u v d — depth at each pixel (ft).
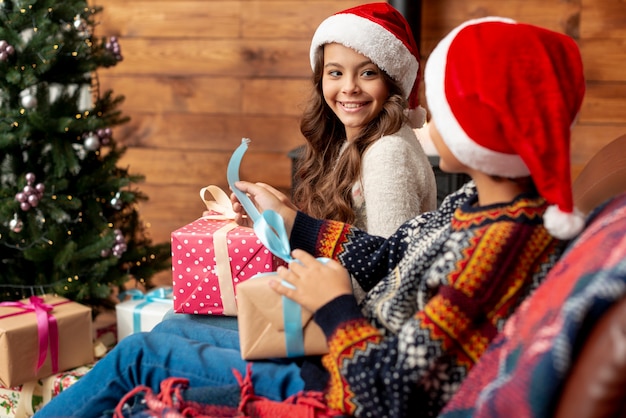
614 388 2.35
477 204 3.74
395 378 3.37
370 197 5.05
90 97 10.67
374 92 5.27
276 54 10.38
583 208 4.38
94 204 7.65
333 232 4.57
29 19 7.23
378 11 5.33
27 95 7.25
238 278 4.82
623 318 2.40
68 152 7.30
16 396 6.36
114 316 9.20
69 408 4.10
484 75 3.32
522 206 3.49
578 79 3.44
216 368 4.05
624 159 4.62
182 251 4.87
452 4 9.82
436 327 3.36
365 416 3.51
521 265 3.41
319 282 3.83
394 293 3.91
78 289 7.39
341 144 5.82
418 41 9.42
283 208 4.64
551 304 2.79
